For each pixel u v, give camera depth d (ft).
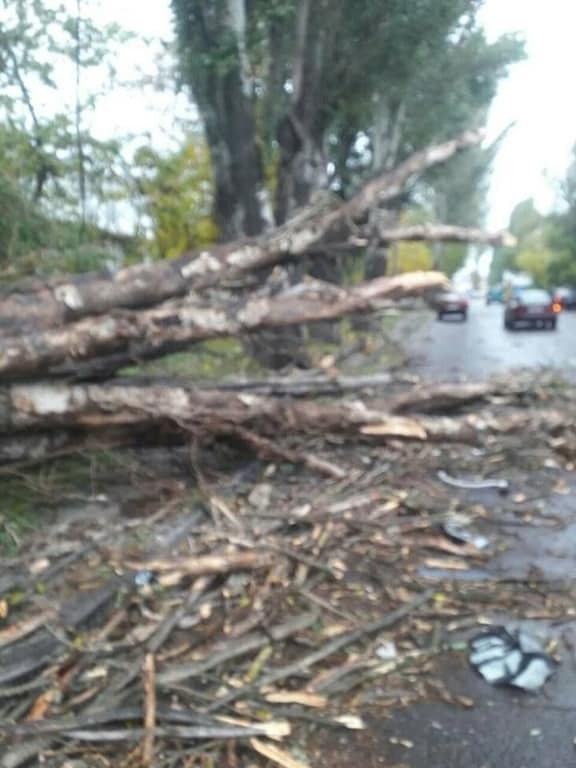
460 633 14.42
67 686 11.71
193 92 43.52
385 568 16.87
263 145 50.39
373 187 19.29
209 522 18.35
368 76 49.29
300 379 23.57
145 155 40.93
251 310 18.35
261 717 11.62
